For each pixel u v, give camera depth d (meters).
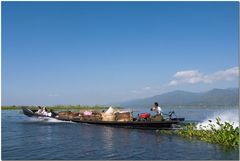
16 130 26.70
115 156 15.75
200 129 22.91
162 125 25.62
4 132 25.34
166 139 20.47
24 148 17.98
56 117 36.19
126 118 28.52
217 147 17.25
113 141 20.06
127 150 17.09
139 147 17.88
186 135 21.69
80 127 28.55
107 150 17.17
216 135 19.17
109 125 29.12
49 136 22.69
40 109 40.00
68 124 31.66
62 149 17.58
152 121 25.84
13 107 88.38
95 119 31.69
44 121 35.69
